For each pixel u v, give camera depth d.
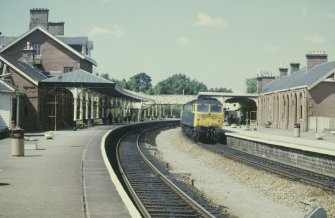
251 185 19.89
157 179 18.72
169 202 13.92
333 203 15.48
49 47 54.25
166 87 181.00
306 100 45.28
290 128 49.09
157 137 50.47
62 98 42.91
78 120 41.41
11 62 36.72
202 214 12.45
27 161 17.69
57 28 61.22
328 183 17.88
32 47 50.88
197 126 37.16
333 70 43.97
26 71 37.94
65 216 9.01
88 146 23.97
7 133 31.67
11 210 9.51
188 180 20.73
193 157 31.22
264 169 21.88
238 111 76.75
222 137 39.25
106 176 14.06
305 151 23.11
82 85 39.00
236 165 24.47
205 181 21.08
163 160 28.38
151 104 82.50
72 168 15.80
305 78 48.66
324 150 20.81
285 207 15.66
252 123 63.34
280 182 19.14
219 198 17.25
